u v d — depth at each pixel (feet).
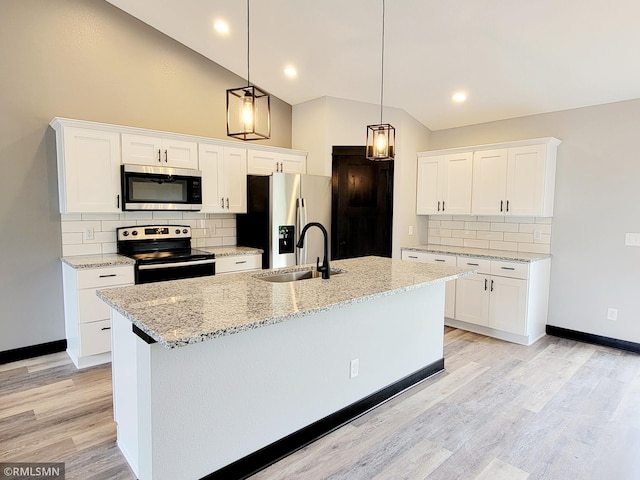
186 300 6.36
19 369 10.47
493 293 13.09
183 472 5.72
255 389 6.48
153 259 11.32
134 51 12.67
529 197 13.03
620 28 9.09
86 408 8.45
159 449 5.45
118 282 10.80
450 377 10.18
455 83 13.00
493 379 10.07
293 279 9.64
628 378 10.14
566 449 7.19
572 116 12.89
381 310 8.68
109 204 11.37
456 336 13.47
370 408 8.56
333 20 10.66
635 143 11.71
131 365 6.17
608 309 12.40
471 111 14.67
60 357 11.35
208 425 5.93
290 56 13.02
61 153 10.80
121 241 12.34
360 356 8.27
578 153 12.80
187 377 5.65
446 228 16.49
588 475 6.50
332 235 15.60
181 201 12.57
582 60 10.55
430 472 6.54
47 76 11.14
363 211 15.71
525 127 14.07
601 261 12.47
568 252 13.12
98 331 10.59
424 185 15.98
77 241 11.84
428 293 9.98
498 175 13.75
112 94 12.30
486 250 14.70
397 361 9.21
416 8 9.59
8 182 10.73
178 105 13.74
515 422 8.07
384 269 9.59
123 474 6.39
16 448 7.04
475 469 6.62
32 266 11.21
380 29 10.69
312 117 15.89
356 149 15.37
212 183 13.52
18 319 11.09
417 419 8.17
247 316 5.46
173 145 12.50
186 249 13.61
